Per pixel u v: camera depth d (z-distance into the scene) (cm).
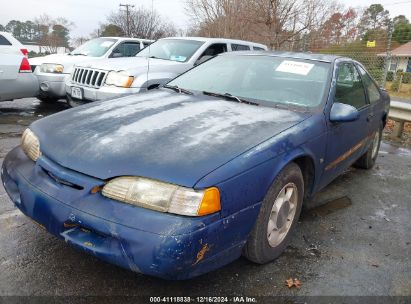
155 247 200
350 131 376
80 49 941
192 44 768
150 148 234
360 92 432
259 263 275
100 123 271
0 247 282
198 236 205
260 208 248
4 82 673
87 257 275
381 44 1348
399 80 2069
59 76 784
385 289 265
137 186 213
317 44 1641
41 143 259
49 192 233
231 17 1966
